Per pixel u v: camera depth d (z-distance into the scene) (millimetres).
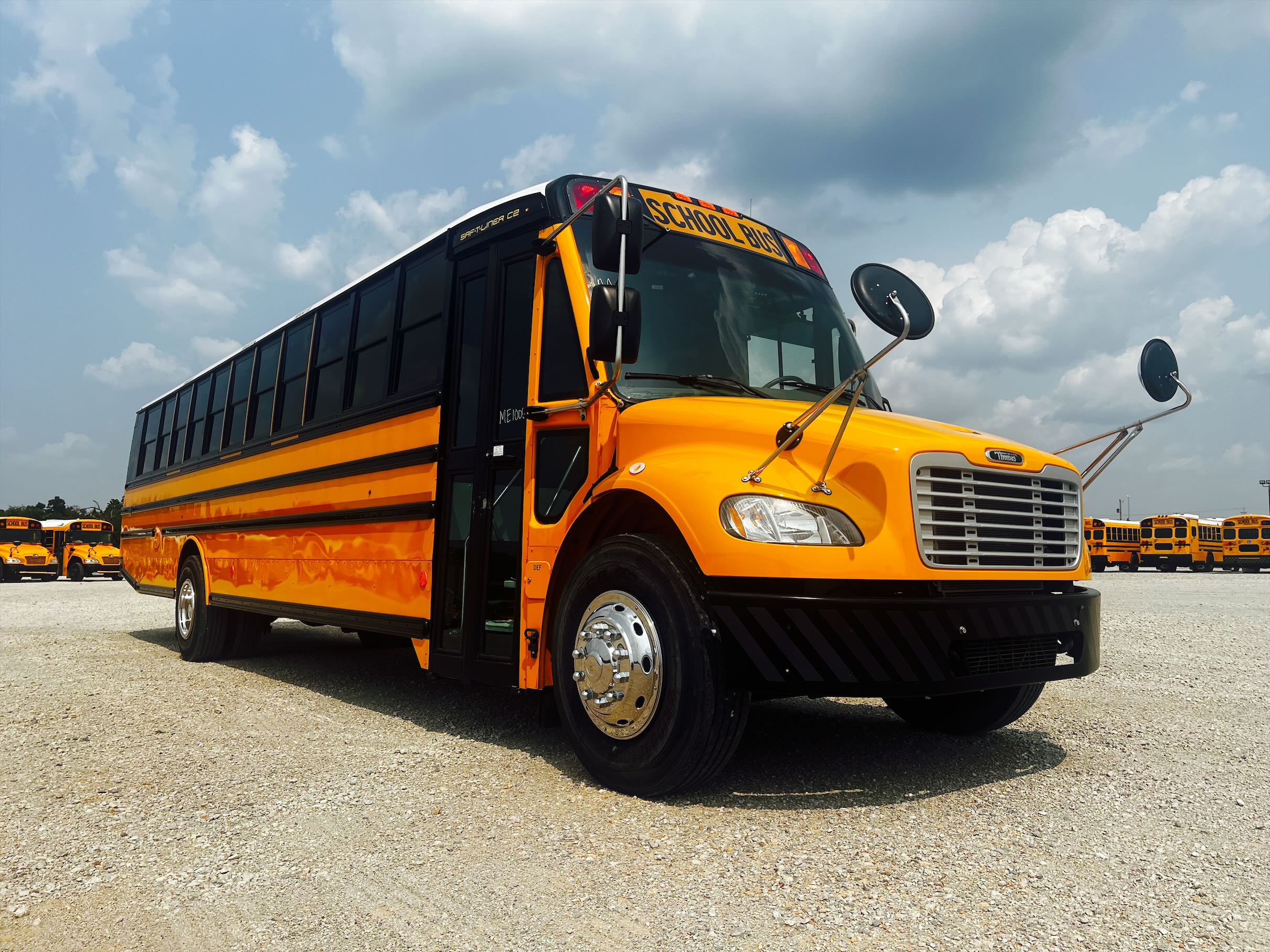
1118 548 48625
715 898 2855
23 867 3193
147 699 6648
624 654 4031
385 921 2719
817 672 3555
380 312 6801
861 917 2707
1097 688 7078
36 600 22062
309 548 7324
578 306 4773
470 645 5180
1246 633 11406
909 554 3732
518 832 3520
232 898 2906
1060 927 2637
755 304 5352
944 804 3885
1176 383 5016
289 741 5195
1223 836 3467
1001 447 4184
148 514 11977
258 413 8852
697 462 3959
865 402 5469
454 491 5555
